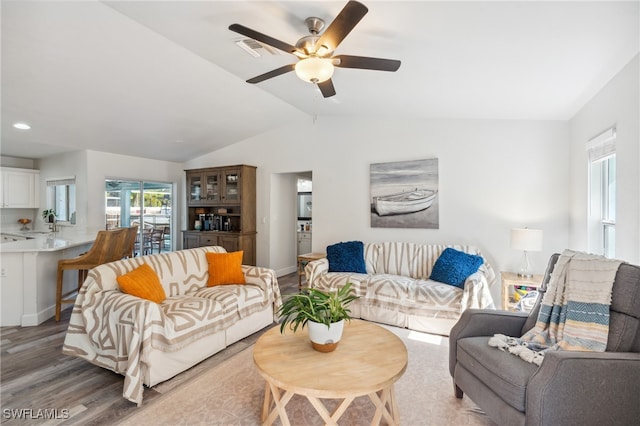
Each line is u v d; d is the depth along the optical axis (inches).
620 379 57.5
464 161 159.3
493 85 110.7
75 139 193.0
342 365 70.0
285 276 235.9
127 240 173.0
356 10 62.2
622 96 89.7
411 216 171.2
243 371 99.3
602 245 112.6
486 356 71.9
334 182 195.8
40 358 106.0
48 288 145.0
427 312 128.0
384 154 179.9
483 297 125.1
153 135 201.3
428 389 89.8
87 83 133.0
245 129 215.0
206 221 242.8
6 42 103.3
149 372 87.8
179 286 125.8
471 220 157.9
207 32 99.5
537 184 145.8
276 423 75.5
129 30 102.7
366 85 128.9
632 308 65.7
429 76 109.3
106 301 94.3
